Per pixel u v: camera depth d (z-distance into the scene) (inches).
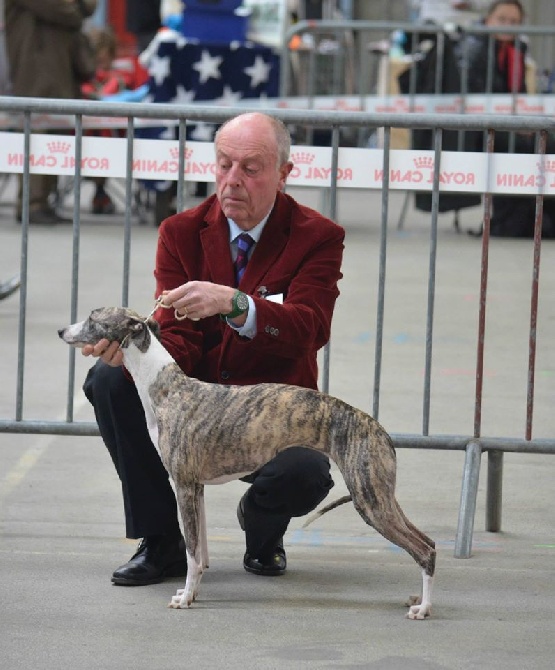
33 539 285.9
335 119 287.9
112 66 946.1
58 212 841.5
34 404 395.2
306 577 265.6
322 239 253.3
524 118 285.6
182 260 256.5
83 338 236.1
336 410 230.1
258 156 243.8
